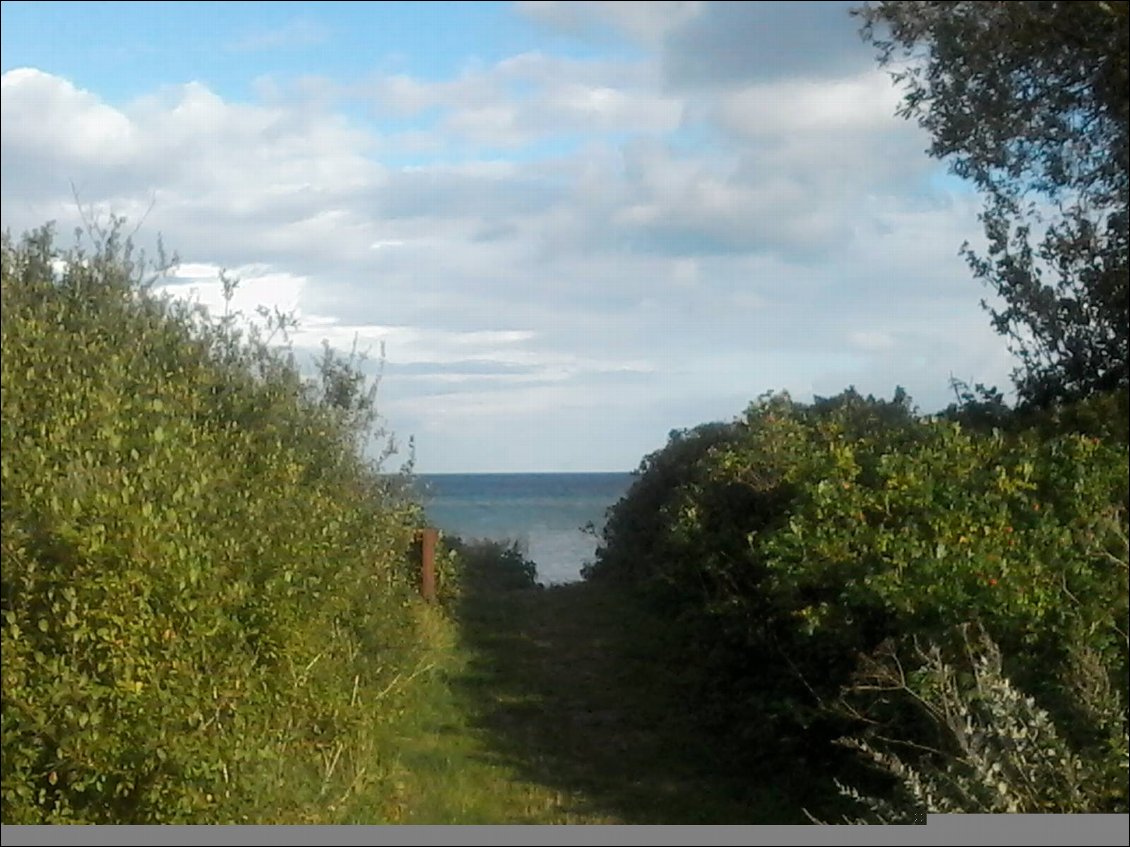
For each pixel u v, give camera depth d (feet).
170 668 16.93
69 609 16.12
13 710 15.87
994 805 16.14
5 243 22.31
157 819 16.89
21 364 18.97
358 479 33.32
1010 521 21.66
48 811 16.75
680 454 49.96
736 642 29.19
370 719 25.11
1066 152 28.78
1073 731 17.35
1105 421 25.59
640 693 33.99
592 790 25.55
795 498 27.43
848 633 22.76
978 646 18.89
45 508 16.49
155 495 18.43
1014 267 29.76
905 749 21.16
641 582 47.42
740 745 27.76
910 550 21.59
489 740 29.22
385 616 29.76
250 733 18.88
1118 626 18.75
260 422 27.84
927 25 28.14
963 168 29.81
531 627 44.34
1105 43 26.04
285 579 21.25
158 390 22.36
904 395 38.32
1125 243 28.25
